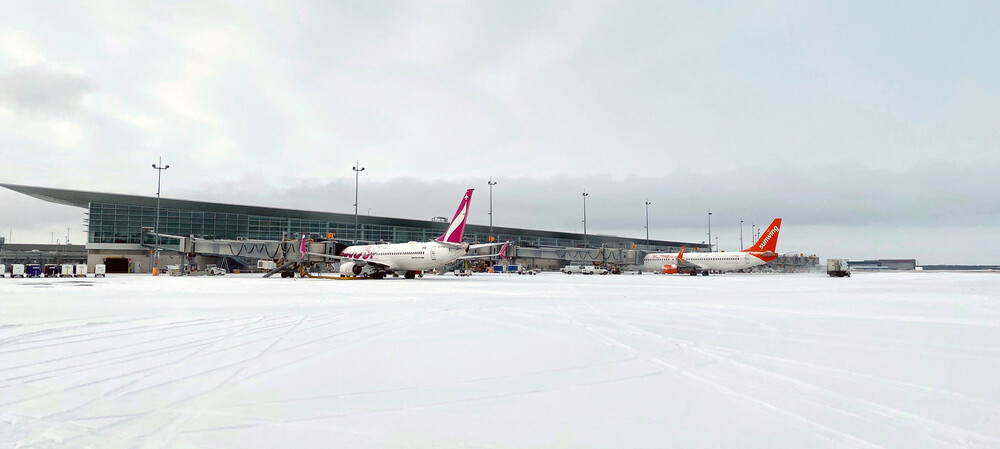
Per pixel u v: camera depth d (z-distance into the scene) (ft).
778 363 30.40
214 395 22.95
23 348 35.14
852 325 48.78
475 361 30.89
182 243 234.79
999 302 79.15
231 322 50.37
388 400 22.16
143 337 40.29
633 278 222.28
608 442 17.04
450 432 18.08
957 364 30.04
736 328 46.60
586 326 48.03
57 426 18.76
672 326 48.11
